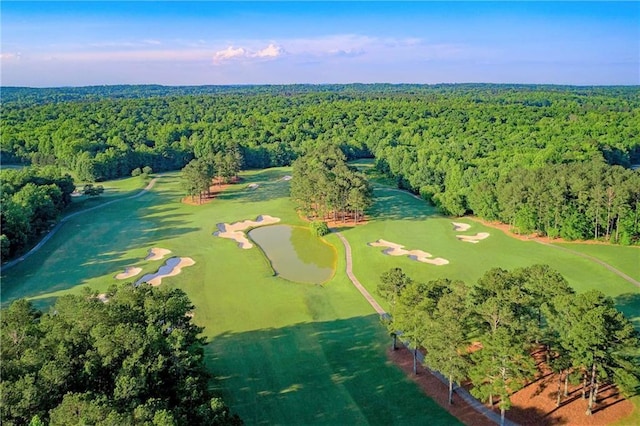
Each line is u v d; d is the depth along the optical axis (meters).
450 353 41.59
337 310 66.00
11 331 39.19
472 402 45.00
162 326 41.84
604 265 78.81
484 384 42.69
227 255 89.94
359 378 49.47
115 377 34.78
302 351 55.06
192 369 38.69
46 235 102.12
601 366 40.75
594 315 39.28
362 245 93.44
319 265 87.38
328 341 57.34
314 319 63.41
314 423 42.75
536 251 87.12
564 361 41.22
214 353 54.97
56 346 36.34
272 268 84.62
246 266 84.19
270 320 63.47
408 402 45.34
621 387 40.34
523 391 45.84
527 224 94.38
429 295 46.69
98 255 89.75
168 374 37.28
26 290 74.31
